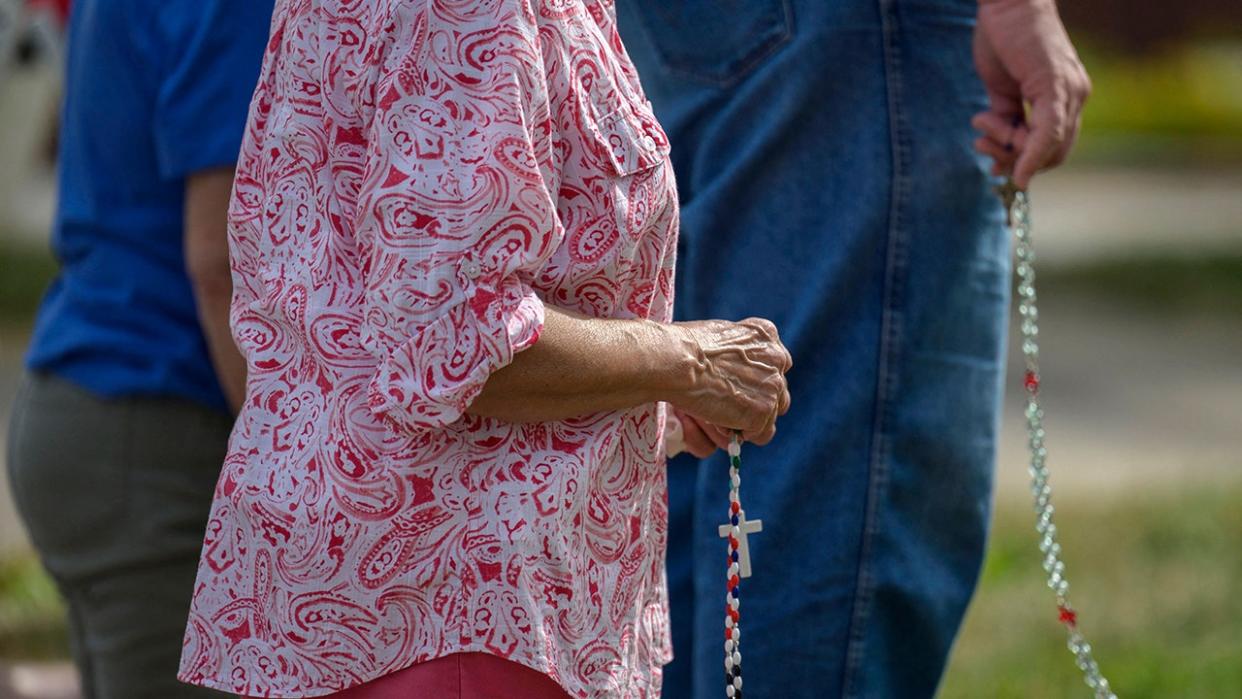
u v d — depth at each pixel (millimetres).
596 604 7668
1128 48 110125
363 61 7352
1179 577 20141
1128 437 30156
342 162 7465
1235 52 109688
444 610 7359
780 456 11250
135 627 11453
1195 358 38188
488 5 7074
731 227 11305
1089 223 63500
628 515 7844
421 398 6957
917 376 11281
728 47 11258
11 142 21625
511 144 6969
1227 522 22781
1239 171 83500
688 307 11398
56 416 11453
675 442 9016
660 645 8336
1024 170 10805
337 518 7324
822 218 11188
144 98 11227
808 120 11141
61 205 11945
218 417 11516
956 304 11383
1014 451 28953
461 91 7023
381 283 6984
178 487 11430
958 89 11227
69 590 11742
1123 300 46562
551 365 7219
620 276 7543
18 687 16516
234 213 7879
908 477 11305
